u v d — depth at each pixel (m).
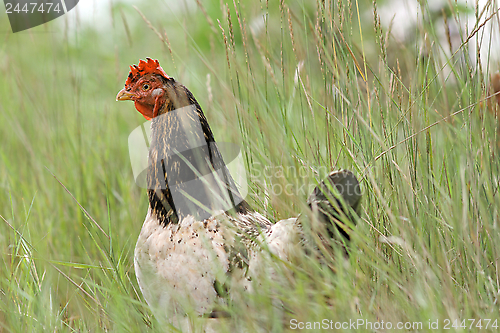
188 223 5.33
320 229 4.76
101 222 8.18
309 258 4.82
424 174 5.89
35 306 6.02
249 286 4.95
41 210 8.57
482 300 5.15
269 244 5.06
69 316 6.64
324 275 4.78
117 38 16.06
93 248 7.77
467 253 5.51
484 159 5.70
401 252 5.75
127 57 15.70
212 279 5.06
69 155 9.71
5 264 6.52
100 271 6.84
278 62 8.11
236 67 6.55
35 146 10.46
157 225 5.55
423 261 5.19
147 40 17.34
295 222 5.12
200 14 16.03
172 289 5.22
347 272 4.94
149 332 5.59
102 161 9.17
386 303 4.92
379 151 6.06
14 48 15.17
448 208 5.55
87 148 9.80
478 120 5.73
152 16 18.23
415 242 5.53
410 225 5.55
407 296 5.15
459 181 5.63
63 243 8.05
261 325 4.91
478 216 5.58
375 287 5.10
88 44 14.19
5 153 10.49
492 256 5.66
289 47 8.43
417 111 6.04
